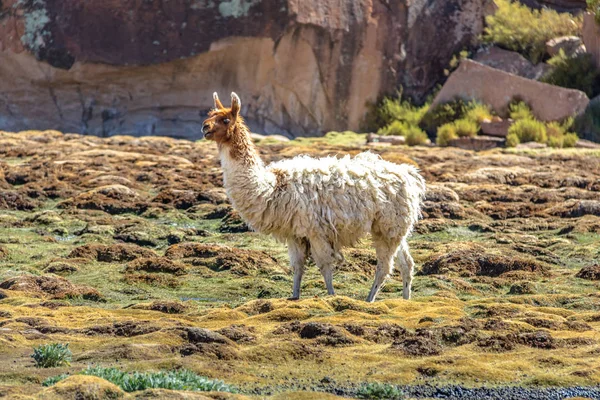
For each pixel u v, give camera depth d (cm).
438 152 11544
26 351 3406
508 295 5034
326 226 4503
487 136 13200
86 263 5728
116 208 7806
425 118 14450
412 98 15900
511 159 10831
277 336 3703
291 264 4634
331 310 4253
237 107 4466
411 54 15875
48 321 3909
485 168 9762
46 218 7225
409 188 4656
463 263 5644
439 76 16100
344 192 4512
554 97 13562
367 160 4697
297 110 15588
